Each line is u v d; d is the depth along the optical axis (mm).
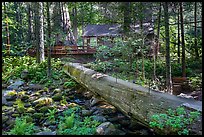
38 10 13266
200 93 10047
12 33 22891
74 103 7746
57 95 8414
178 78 11922
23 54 18516
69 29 25047
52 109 7102
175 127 3887
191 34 17594
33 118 6477
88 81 8242
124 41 9023
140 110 5055
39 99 7750
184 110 4148
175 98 4730
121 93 5949
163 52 16688
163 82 10484
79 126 5602
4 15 17828
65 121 5742
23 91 9336
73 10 30359
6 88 10102
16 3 25578
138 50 9508
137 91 5441
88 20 30062
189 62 15648
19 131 5082
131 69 10125
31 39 22656
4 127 5762
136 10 10148
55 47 19672
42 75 11570
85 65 11969
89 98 8414
